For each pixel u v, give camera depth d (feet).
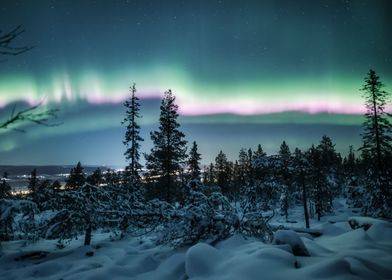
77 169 143.74
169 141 103.91
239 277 20.76
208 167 239.09
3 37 12.05
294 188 142.82
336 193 183.42
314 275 20.38
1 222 40.63
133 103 98.37
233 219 35.81
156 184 102.53
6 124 10.95
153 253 33.76
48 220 42.22
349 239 39.11
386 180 101.55
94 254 40.32
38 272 33.17
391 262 27.45
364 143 104.12
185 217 35.04
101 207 42.55
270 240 37.14
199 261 23.81
